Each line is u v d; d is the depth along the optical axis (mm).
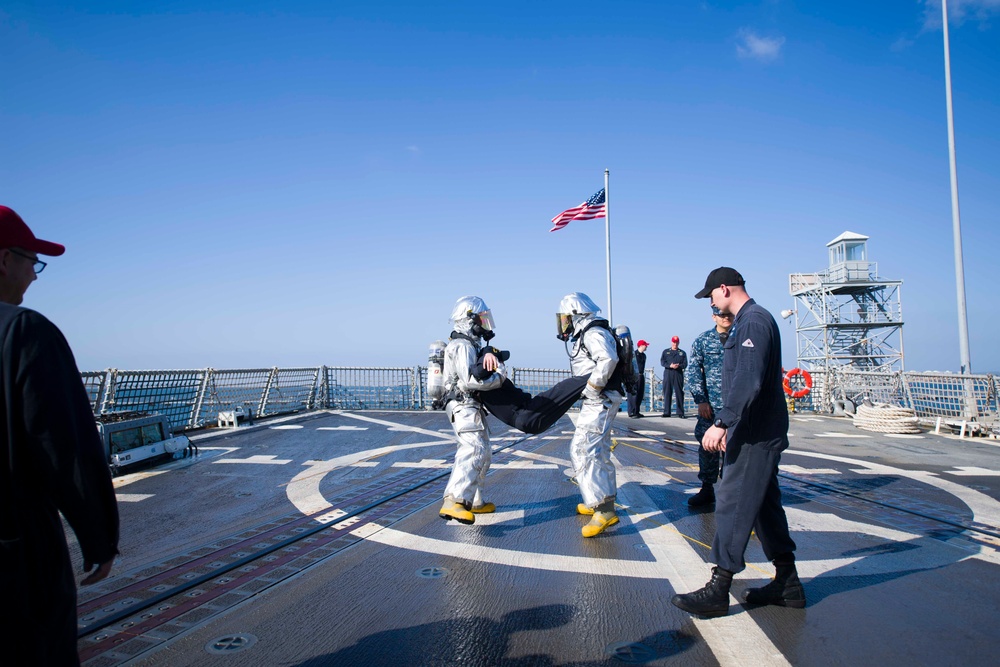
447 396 4934
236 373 12883
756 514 3207
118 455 7234
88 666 2674
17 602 1482
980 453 9062
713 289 3496
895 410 11414
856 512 5500
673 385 14664
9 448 1501
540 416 4605
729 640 2955
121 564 4051
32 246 1756
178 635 2992
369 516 5348
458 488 4688
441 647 2869
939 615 3262
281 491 6363
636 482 6805
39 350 1546
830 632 3049
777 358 3225
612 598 3482
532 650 2842
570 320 4793
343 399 16562
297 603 3400
